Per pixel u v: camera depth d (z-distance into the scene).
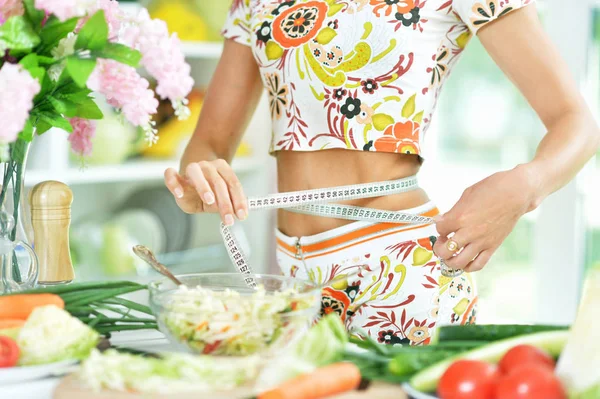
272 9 1.56
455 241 1.27
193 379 0.86
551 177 1.29
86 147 1.40
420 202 1.51
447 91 3.38
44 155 2.82
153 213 3.24
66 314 1.00
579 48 3.08
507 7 1.39
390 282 1.45
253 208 1.37
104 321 1.17
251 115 1.78
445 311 1.48
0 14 1.14
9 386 0.93
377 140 1.47
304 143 1.52
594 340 0.84
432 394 0.89
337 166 1.51
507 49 1.42
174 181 1.34
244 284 1.21
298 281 1.17
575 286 3.15
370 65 1.46
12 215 1.29
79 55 1.12
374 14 1.45
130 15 1.21
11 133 1.00
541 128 3.17
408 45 1.45
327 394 0.87
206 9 3.28
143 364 0.86
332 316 0.96
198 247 3.40
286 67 1.52
